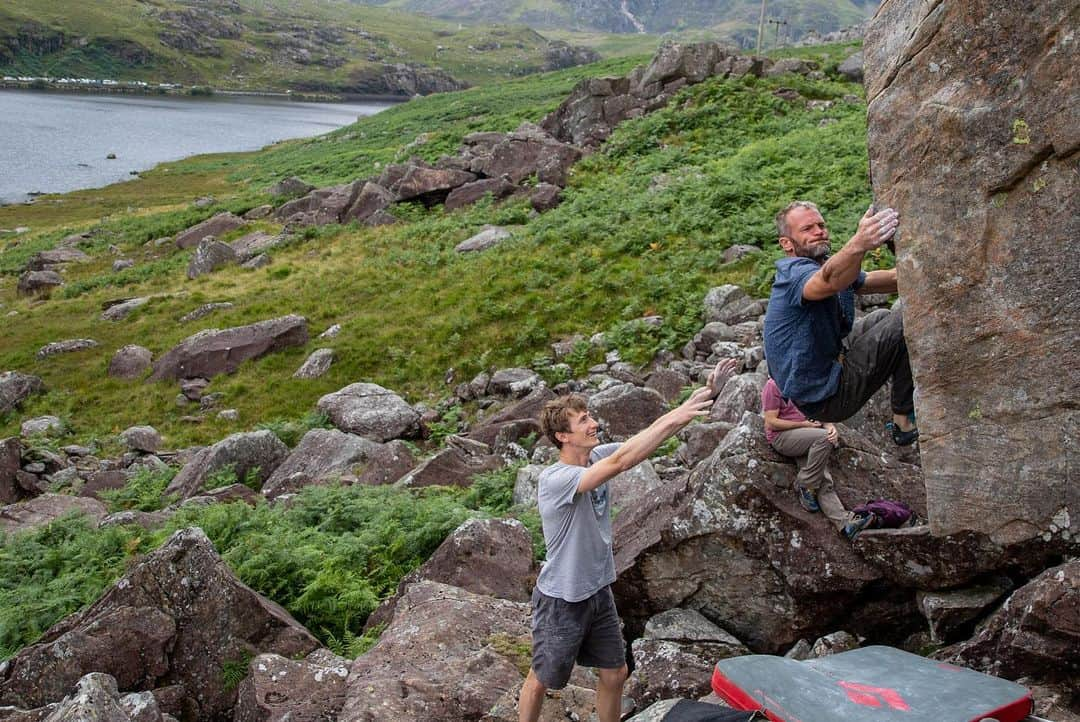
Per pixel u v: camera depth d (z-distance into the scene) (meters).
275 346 23.02
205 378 22.89
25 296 33.41
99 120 109.50
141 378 23.52
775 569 5.98
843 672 3.68
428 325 22.16
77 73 195.88
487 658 6.02
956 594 5.42
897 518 5.67
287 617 7.20
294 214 37.19
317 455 15.59
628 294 20.80
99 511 14.30
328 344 22.62
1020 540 4.66
